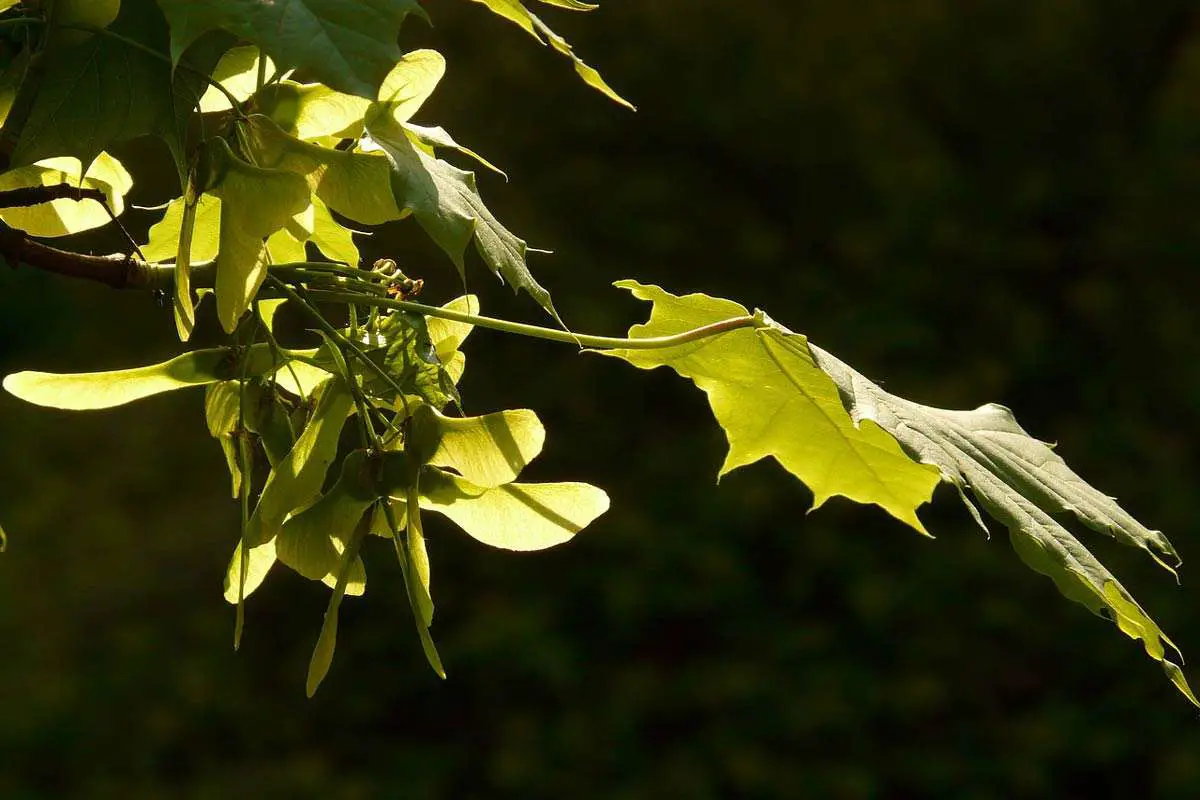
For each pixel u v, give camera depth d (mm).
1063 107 10047
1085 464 9391
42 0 1845
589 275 9398
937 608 8984
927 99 10070
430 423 1967
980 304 9602
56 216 2391
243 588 2014
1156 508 9219
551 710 9039
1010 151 9984
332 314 5273
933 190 9617
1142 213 9781
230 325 1781
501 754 8781
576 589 9102
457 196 1965
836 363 2453
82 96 1868
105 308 9672
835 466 2709
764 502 9062
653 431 9359
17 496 9422
